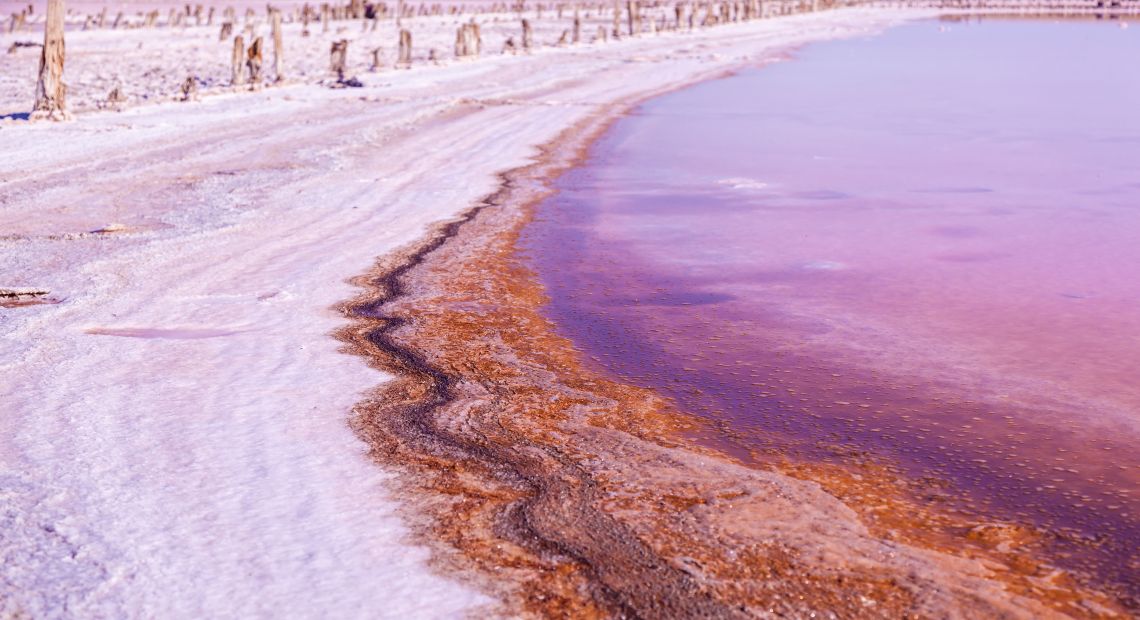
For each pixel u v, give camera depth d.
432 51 38.81
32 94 28.14
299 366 7.17
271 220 12.25
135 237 11.34
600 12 81.62
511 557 4.57
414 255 10.61
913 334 7.99
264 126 21.33
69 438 5.83
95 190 14.35
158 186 14.64
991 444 5.98
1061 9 93.75
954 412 6.46
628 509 5.08
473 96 26.72
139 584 4.30
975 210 12.59
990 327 8.12
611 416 6.40
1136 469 5.63
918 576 4.47
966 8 97.50
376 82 30.77
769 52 43.44
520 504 5.11
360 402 6.51
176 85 30.78
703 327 8.27
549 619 4.08
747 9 73.56
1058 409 6.49
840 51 43.72
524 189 14.38
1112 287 9.16
